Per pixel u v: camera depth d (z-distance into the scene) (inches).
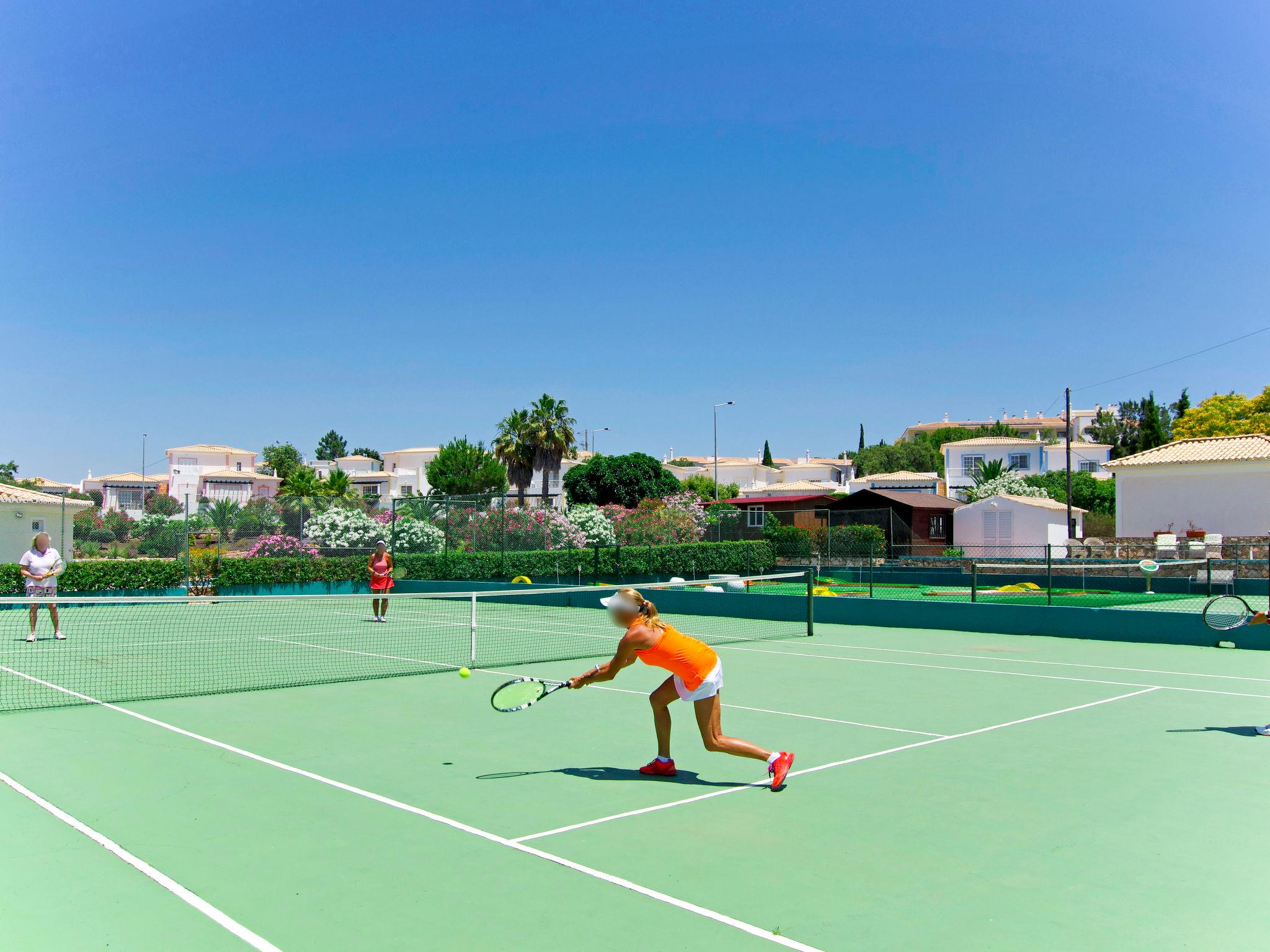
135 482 3051.2
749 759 296.7
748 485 3666.3
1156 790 266.8
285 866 203.3
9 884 192.4
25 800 254.4
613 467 2326.5
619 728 356.8
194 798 257.6
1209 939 167.9
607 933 169.3
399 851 213.5
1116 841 222.1
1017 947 164.1
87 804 250.4
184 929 170.6
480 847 216.7
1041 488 1975.9
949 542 1560.0
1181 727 358.0
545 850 214.7
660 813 243.0
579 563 1208.2
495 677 495.2
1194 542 1156.5
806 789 267.6
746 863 206.2
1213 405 2199.8
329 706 404.5
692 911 179.3
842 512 1409.9
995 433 3848.4
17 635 716.0
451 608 961.5
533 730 352.5
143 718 375.6
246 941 165.6
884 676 497.0
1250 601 803.4
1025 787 270.5
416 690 448.5
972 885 193.5
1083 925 173.9
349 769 290.8
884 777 281.9
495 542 1169.4
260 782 274.7
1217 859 209.9
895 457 3319.4
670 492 2345.0
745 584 1056.8
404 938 166.9
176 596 1043.9
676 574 1284.4
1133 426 3316.9
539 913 178.2
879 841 221.3
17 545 1218.0
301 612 925.2
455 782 275.7
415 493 3280.0
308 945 164.2
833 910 179.9
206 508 1129.4
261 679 487.5
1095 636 672.4
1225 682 473.7
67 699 422.3
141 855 210.2
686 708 397.7
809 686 460.1
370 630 762.8
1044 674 503.8
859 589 1111.0
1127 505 1330.0
